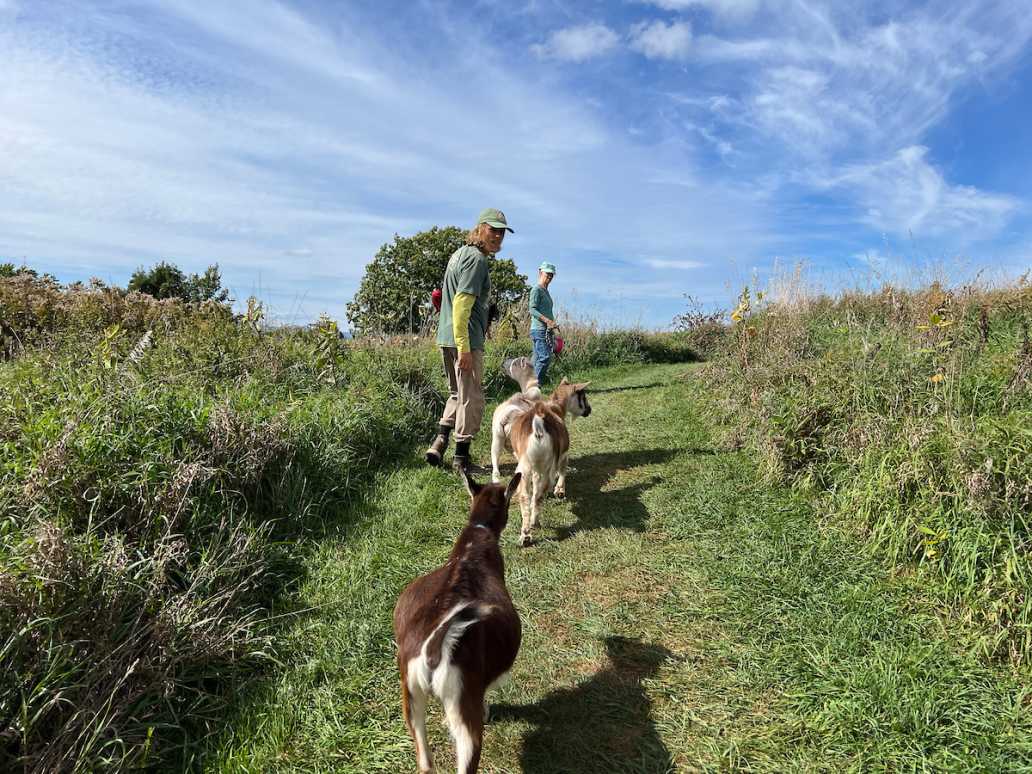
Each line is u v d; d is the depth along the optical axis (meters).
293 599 4.07
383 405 7.70
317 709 3.11
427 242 28.27
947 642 3.43
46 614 2.86
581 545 4.95
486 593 2.78
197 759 2.78
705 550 4.71
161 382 5.86
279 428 5.40
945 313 6.99
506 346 13.15
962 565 3.68
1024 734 2.77
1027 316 7.64
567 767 2.78
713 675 3.35
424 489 6.02
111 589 3.13
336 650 3.57
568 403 6.90
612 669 3.45
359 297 29.09
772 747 2.83
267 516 4.87
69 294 10.33
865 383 5.82
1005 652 3.28
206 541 4.09
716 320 15.77
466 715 2.30
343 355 8.88
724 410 7.94
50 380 5.67
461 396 6.40
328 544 4.82
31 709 2.58
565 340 14.02
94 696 2.77
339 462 5.89
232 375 7.37
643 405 9.60
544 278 10.23
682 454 6.96
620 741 2.93
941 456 4.32
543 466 5.02
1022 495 3.75
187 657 3.13
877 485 4.61
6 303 8.85
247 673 3.36
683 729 2.98
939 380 5.31
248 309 8.94
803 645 3.49
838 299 11.46
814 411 5.70
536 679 3.38
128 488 3.96
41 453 3.96
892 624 3.62
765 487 5.68
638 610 4.00
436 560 4.71
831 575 4.18
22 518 3.62
